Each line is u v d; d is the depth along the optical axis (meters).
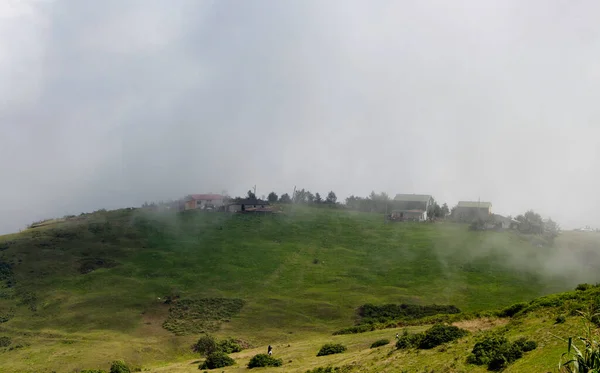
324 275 122.62
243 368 56.62
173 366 65.38
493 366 35.88
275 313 96.69
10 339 86.25
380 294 107.19
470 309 95.50
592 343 20.47
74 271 121.06
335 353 58.03
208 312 98.06
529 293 106.25
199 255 136.12
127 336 86.06
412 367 40.88
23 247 135.88
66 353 77.38
